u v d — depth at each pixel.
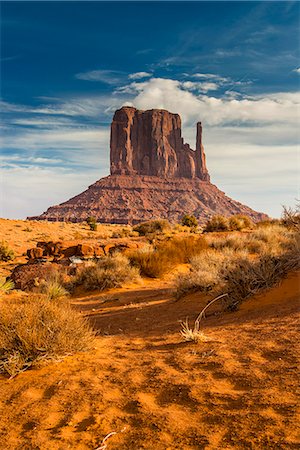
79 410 3.80
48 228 56.22
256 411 3.25
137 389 4.19
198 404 3.59
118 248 24.61
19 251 39.78
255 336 5.57
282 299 7.53
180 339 6.29
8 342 5.50
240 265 9.00
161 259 19.84
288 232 20.59
